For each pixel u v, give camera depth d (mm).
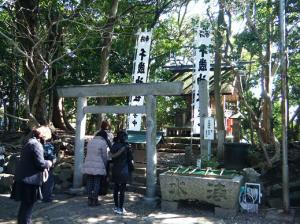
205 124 7242
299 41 7500
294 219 5512
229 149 7617
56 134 10336
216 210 5777
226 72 12797
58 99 13758
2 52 11156
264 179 6836
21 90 14867
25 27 9312
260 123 8477
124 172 5891
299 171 6801
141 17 12031
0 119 16766
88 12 10023
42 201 6594
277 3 7035
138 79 10469
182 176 6004
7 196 7023
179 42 12383
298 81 8875
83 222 5418
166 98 16188
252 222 5406
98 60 12008
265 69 7551
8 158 8391
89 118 17203
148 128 6766
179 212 5980
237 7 7215
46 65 8180
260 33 7121
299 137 9344
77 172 7449
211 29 7898
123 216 5754
